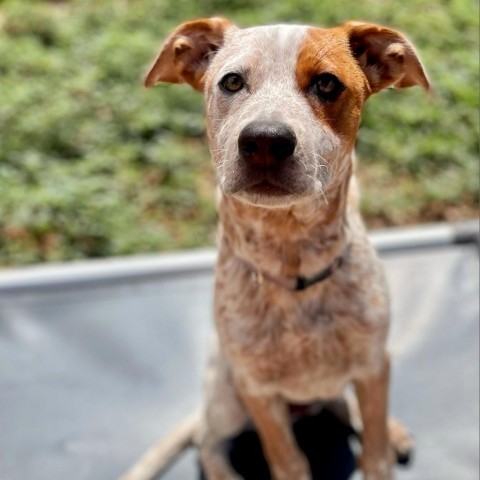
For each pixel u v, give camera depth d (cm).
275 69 48
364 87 52
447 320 75
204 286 80
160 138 109
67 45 125
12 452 68
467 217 99
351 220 56
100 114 112
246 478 66
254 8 130
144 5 132
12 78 118
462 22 126
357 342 56
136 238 96
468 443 66
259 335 56
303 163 46
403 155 105
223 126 49
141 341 75
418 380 71
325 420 70
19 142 107
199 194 102
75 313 78
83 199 99
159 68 57
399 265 80
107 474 66
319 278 54
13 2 133
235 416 64
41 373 73
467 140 108
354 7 128
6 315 78
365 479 63
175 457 66
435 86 113
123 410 71
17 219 97
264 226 53
